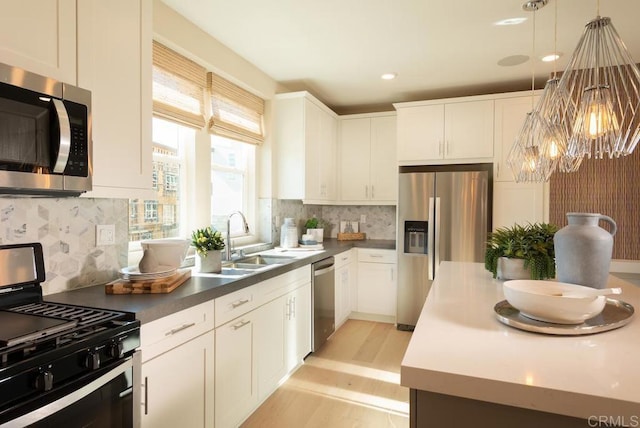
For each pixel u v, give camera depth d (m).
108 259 1.95
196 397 1.76
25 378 1.02
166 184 2.58
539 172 1.94
